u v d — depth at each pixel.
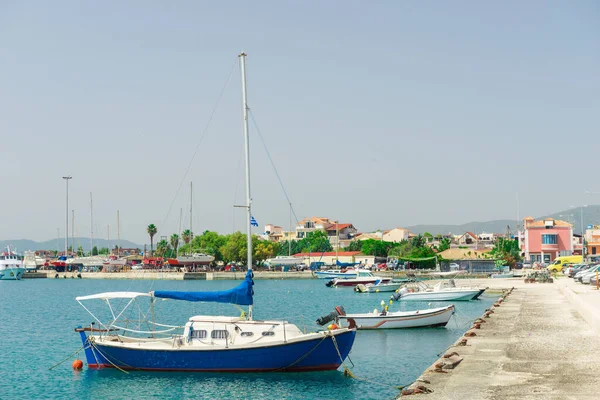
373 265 174.38
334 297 97.00
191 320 33.25
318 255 198.75
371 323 50.91
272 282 152.25
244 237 177.00
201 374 31.98
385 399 28.31
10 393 30.78
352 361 37.66
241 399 28.42
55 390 31.08
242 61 35.72
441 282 84.75
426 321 51.06
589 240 173.25
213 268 178.38
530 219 185.12
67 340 49.34
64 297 106.62
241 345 31.58
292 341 31.34
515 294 77.25
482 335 37.56
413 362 37.38
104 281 169.75
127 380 31.83
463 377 25.00
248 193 35.12
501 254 160.38
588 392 21.56
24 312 75.56
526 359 28.69
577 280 85.31
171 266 181.75
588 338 34.94
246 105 35.53
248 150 35.41
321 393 29.36
